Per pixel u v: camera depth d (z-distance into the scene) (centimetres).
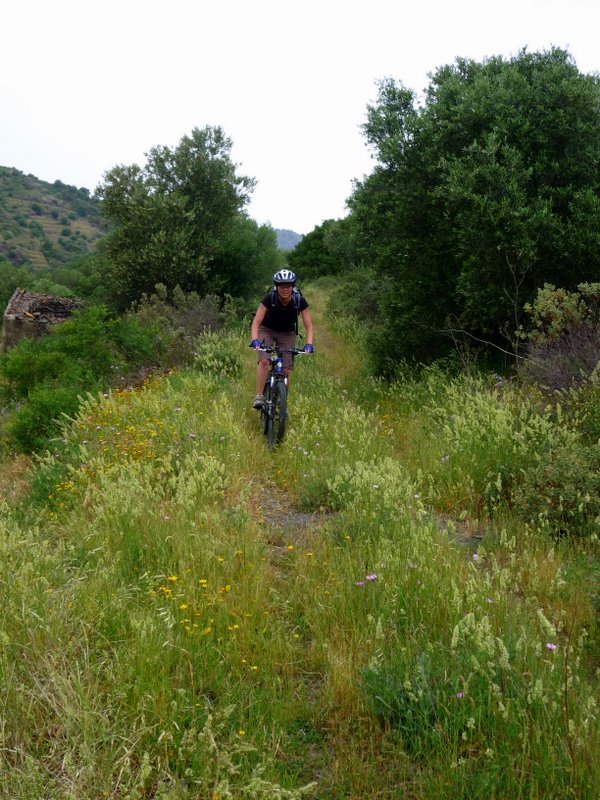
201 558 426
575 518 498
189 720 280
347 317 2136
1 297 3734
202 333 1578
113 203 2425
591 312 844
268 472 686
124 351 1319
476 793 235
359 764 259
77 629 330
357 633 349
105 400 877
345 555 442
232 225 2600
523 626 317
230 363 1281
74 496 557
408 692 287
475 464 616
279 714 287
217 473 615
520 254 934
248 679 319
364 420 830
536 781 236
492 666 288
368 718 287
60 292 3447
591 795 231
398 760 262
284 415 755
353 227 1329
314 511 576
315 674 329
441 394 945
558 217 969
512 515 541
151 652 312
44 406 830
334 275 4512
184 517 482
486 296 1016
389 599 372
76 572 402
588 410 664
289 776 252
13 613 321
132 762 258
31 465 725
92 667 297
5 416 995
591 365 759
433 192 1095
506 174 984
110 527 475
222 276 2430
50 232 14775
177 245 2325
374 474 580
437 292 1167
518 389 803
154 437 708
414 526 466
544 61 1127
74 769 244
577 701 276
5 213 14838
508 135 1026
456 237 1068
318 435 777
